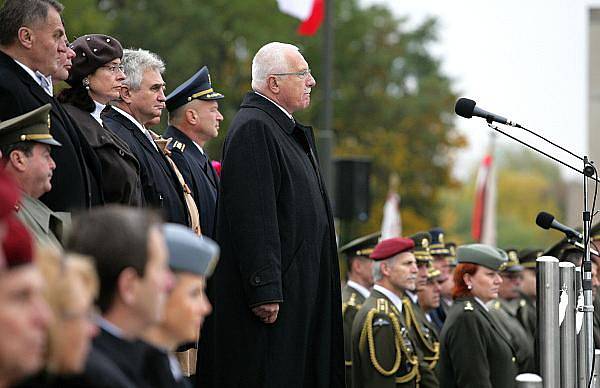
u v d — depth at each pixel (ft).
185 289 46.78
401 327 93.56
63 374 38.63
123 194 69.21
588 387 75.66
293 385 75.31
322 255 78.02
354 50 433.89
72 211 65.31
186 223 77.97
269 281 73.20
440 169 430.61
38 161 60.49
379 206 410.31
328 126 172.04
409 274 95.45
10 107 65.05
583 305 76.38
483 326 101.55
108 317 42.96
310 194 76.89
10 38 66.03
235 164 74.79
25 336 35.70
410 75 453.99
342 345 78.89
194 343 78.79
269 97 77.77
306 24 184.75
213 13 346.33
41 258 38.04
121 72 73.87
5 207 35.91
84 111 71.10
